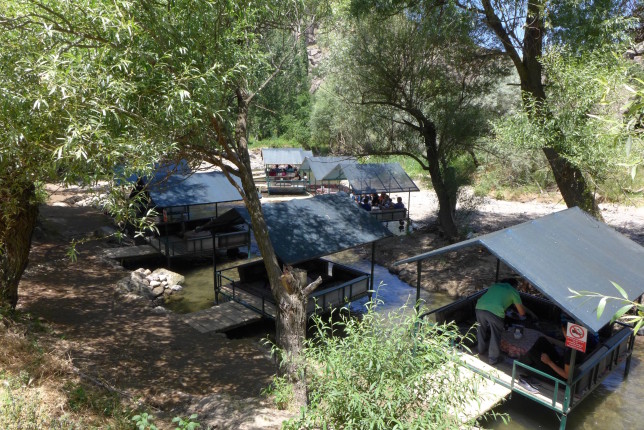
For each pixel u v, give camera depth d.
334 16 10.63
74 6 5.18
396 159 38.59
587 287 7.34
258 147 51.38
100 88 4.96
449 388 4.17
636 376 9.07
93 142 4.59
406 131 18.89
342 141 20.19
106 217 21.44
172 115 5.25
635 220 20.80
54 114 4.75
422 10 15.13
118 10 4.98
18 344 6.51
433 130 18.19
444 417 4.04
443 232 19.70
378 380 4.01
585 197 13.55
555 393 6.89
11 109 4.69
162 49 5.65
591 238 9.08
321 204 13.10
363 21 16.80
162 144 5.23
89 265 14.96
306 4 9.01
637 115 2.47
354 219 12.86
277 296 6.88
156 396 6.75
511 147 13.42
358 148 19.22
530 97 12.01
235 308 12.16
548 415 7.64
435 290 14.73
